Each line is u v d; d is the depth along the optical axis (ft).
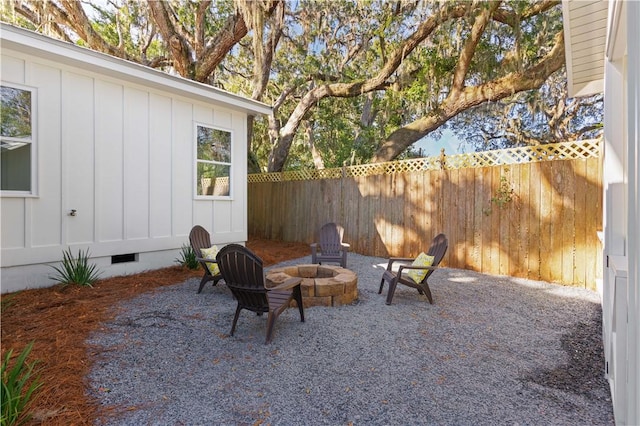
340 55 34.91
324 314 12.32
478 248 19.62
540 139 41.01
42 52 14.08
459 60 24.81
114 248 17.17
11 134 13.94
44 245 14.80
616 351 6.27
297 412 6.61
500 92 24.21
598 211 15.90
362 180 25.17
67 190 15.49
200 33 31.45
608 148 10.11
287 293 11.18
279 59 35.60
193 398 7.02
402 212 22.98
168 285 15.90
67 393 6.99
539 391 7.41
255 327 10.96
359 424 6.28
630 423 4.96
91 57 15.25
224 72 42.50
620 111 10.01
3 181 13.75
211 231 21.90
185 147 20.39
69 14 27.27
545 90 33.99
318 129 45.88
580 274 16.37
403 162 23.08
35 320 10.97
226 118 22.72
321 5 28.71
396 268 20.45
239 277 9.96
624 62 10.00
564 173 16.85
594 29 11.21
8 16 25.50
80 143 15.92
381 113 35.40
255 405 6.82
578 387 7.60
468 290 15.76
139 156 18.17
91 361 8.41
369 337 10.25
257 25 24.90
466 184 20.11
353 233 25.70
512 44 25.29
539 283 17.01
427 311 12.78
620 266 7.11
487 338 10.28
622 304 6.30
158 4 28.14
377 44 31.04
